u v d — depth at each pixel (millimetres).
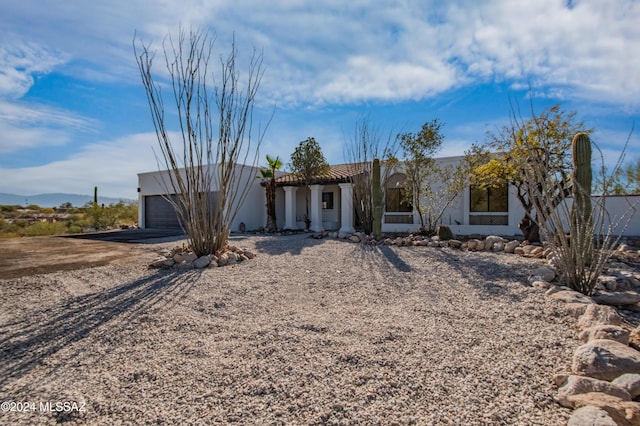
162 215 22062
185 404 2230
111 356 2992
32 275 6477
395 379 2506
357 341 3230
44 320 3943
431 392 2342
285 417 2072
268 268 7145
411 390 2367
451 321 3809
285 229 18953
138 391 2400
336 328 3594
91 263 7891
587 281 4965
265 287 5492
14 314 4164
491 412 2111
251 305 4555
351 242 11930
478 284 5516
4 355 3031
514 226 13734
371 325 3686
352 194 15523
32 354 3047
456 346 3104
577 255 5035
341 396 2291
